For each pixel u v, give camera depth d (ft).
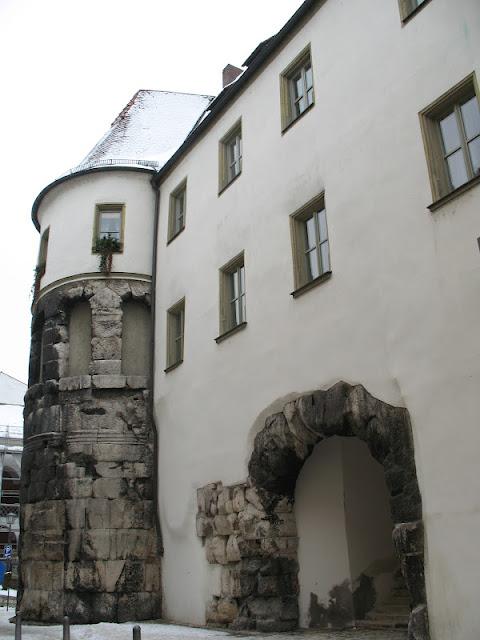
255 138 48.03
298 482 40.57
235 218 48.65
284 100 45.65
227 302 48.83
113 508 51.78
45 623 49.06
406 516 29.14
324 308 37.19
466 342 28.14
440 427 28.60
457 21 31.94
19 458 146.20
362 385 33.37
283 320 40.73
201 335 50.42
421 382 29.96
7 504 140.77
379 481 42.78
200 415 48.44
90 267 59.31
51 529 51.31
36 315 62.23
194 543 46.50
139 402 55.57
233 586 41.42
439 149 32.37
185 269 55.01
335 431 34.99
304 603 38.93
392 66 35.50
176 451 51.08
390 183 33.96
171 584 48.93
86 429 53.83
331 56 41.09
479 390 27.14
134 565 50.55
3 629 45.32
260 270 44.19
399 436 30.30
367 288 34.24
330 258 37.35
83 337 58.44
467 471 27.02
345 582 39.24
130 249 60.64
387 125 34.99
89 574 49.49
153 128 73.46
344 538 40.16
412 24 34.71
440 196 31.35
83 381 55.16
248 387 43.09
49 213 65.21
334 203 37.93
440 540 27.61
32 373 60.34
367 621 37.93
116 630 40.50
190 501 47.75
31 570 51.60
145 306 59.98
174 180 60.54
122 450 53.67
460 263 29.14
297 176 42.19
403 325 31.50
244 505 41.52
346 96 38.86
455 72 31.50
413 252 31.68
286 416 38.27
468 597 25.98
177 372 52.95
